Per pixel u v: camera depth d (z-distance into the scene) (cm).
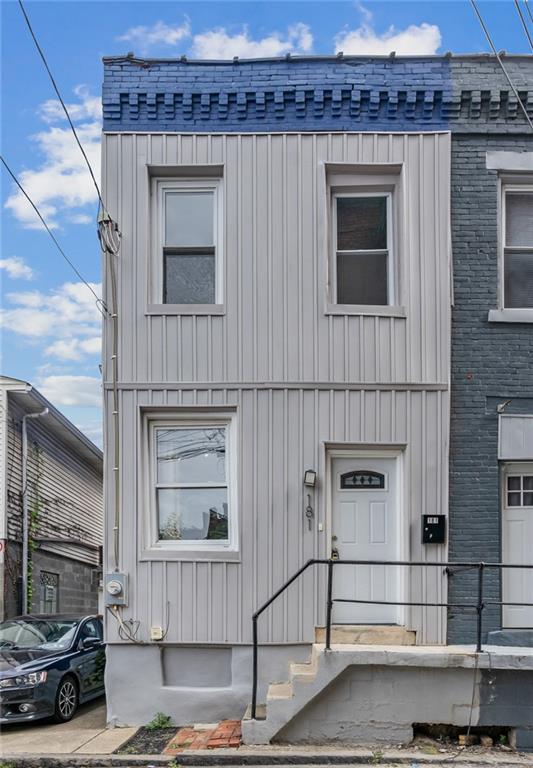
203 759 661
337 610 827
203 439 864
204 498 857
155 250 877
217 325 852
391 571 841
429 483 835
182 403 843
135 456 840
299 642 810
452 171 880
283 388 842
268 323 851
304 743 693
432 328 852
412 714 698
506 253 898
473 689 702
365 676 702
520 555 853
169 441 866
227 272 856
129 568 824
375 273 884
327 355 847
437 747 690
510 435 850
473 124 880
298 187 864
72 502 1931
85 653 984
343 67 877
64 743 743
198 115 873
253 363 846
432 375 847
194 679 822
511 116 883
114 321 849
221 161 867
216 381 845
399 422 841
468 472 845
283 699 693
